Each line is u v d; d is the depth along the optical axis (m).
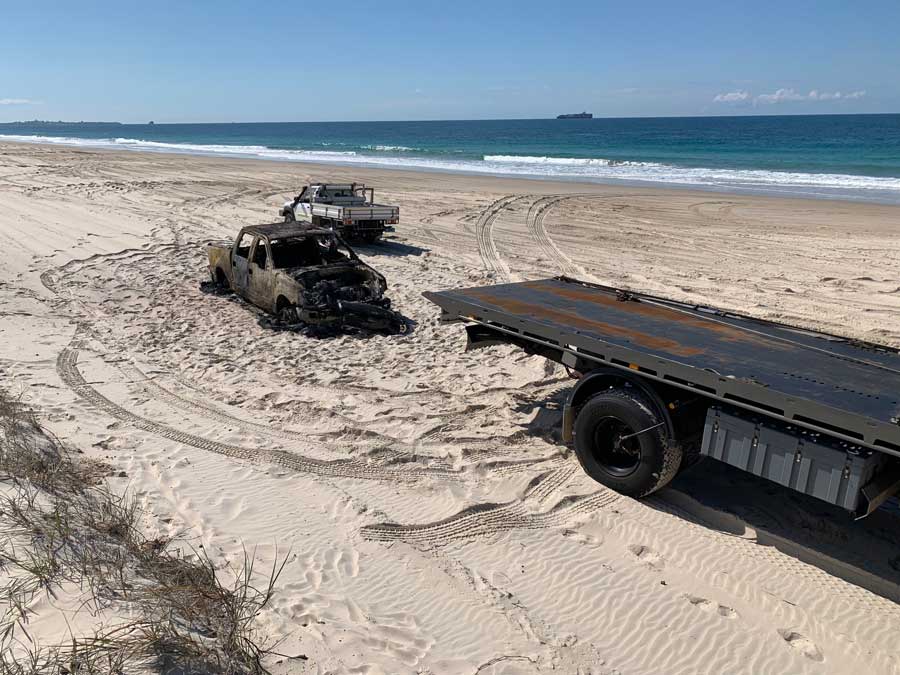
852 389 4.98
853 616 4.47
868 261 17.56
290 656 3.74
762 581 4.84
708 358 5.66
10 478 5.09
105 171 36.91
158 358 9.64
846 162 56.22
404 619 4.28
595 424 6.09
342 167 47.12
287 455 6.66
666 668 3.99
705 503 5.88
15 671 3.03
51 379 8.53
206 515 5.36
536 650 4.07
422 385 8.75
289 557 4.86
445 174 42.81
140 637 3.36
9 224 19.41
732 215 25.50
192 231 19.34
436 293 8.16
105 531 4.68
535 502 5.92
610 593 4.68
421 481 6.22
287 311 11.18
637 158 65.00
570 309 7.41
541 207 26.83
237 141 128.00
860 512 4.61
